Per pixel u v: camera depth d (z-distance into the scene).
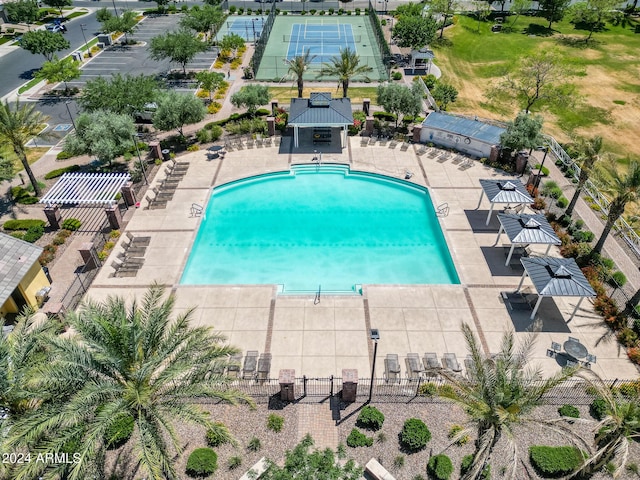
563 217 34.62
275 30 80.75
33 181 37.03
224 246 33.56
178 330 19.03
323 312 27.52
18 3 75.38
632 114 51.38
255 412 22.14
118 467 19.73
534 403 16.77
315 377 23.84
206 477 19.59
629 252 32.47
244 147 43.94
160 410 17.06
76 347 17.00
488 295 28.69
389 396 22.80
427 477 19.67
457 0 83.06
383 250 33.28
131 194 35.62
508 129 39.25
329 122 41.09
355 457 20.36
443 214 35.50
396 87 44.97
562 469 19.48
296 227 35.41
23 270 26.56
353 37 77.19
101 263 31.06
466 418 21.81
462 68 63.50
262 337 25.95
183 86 58.44
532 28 77.06
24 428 15.32
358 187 39.72
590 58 65.56
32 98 54.97
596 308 27.77
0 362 17.61
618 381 23.38
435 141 44.66
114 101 43.53
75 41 74.31
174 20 84.62
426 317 27.23
